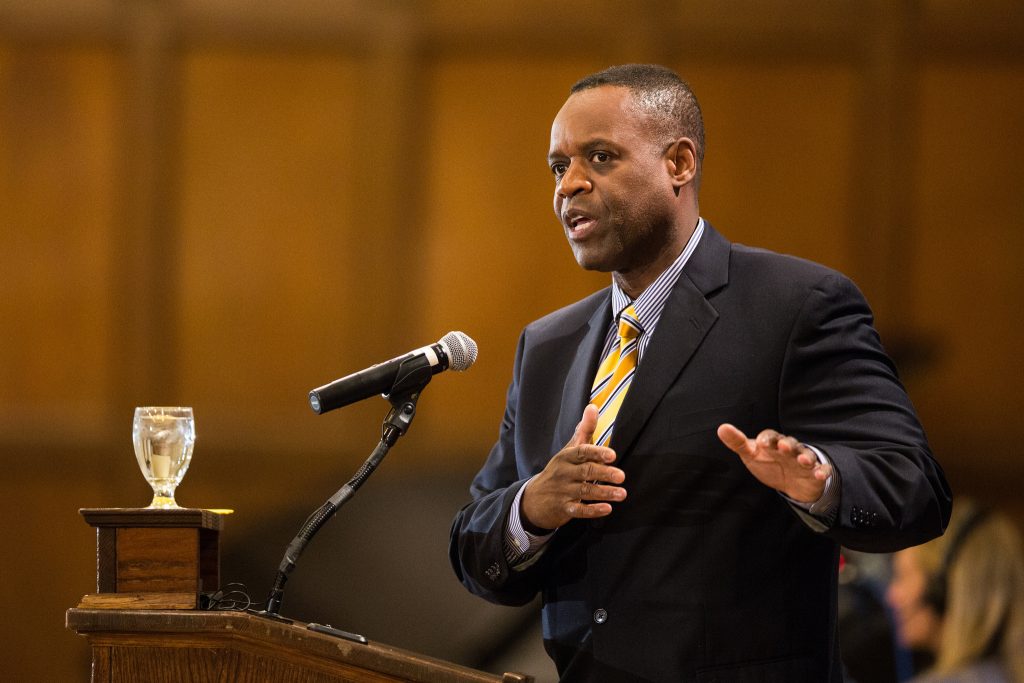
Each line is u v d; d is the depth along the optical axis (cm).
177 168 2108
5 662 2055
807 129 2053
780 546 682
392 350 2091
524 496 688
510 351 2075
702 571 675
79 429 2084
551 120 2094
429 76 2111
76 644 2058
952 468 2022
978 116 2036
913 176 2044
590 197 725
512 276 2088
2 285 2100
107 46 2108
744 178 2056
